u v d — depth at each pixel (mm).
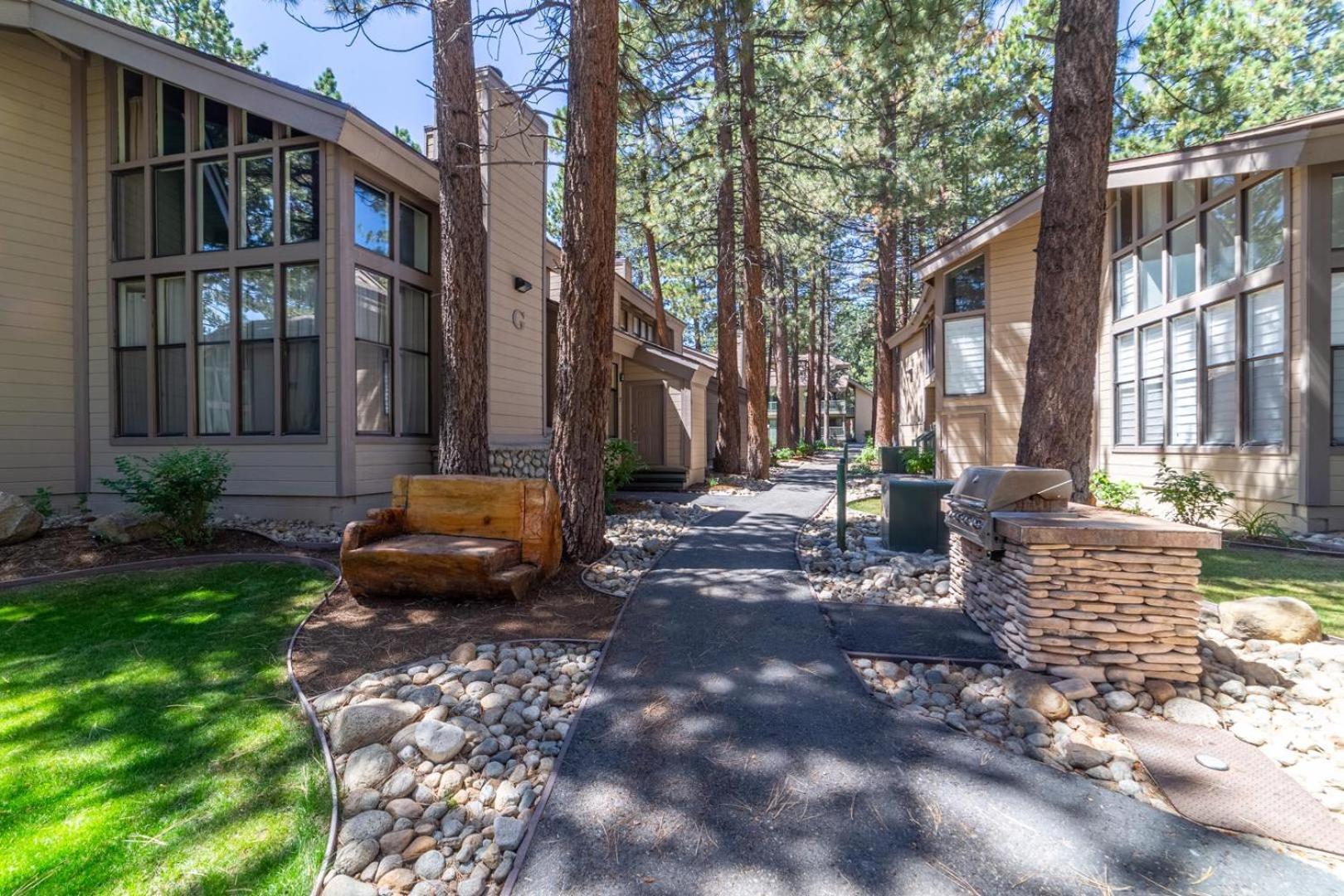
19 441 7129
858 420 49781
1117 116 12023
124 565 5328
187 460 5984
